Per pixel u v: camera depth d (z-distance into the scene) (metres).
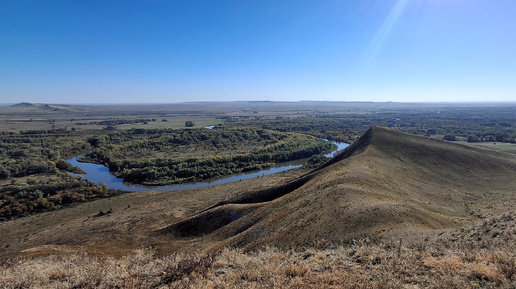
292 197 34.25
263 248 20.78
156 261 14.80
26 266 14.80
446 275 9.14
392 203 24.11
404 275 9.73
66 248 27.67
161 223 41.62
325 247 17.66
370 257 12.03
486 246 12.40
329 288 9.23
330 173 40.97
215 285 10.32
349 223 20.34
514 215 15.51
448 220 24.19
